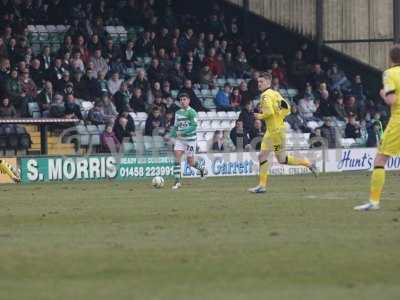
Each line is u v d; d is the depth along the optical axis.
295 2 82.06
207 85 73.44
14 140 61.22
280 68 78.38
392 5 80.50
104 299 18.47
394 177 60.25
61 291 19.38
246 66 76.94
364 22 81.00
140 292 19.16
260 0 82.38
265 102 44.22
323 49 81.50
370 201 34.38
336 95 75.62
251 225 29.78
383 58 81.19
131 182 56.59
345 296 18.64
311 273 21.20
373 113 77.12
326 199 39.53
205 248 24.77
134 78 70.69
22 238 27.16
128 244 25.67
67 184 54.56
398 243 25.39
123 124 62.69
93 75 67.62
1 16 69.94
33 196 43.53
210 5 82.25
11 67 65.94
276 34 82.62
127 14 76.38
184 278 20.69
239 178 60.66
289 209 34.94
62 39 72.12
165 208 35.94
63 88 65.38
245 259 23.02
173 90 71.44
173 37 73.88
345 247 24.69
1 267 22.23
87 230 28.95
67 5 73.56
